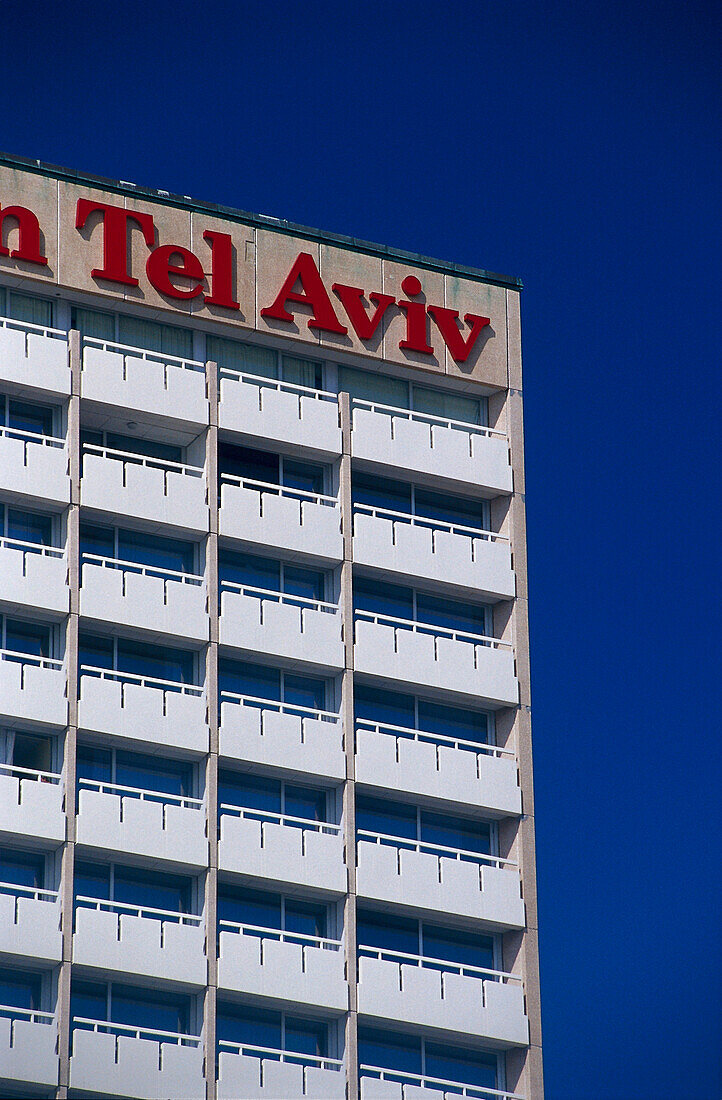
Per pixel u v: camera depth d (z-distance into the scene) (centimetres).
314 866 11788
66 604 11700
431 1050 11894
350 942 11719
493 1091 11838
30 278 12288
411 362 13112
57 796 11344
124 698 11656
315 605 12438
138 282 12538
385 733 12375
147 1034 11281
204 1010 11294
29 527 11906
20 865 11331
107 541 12062
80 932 11181
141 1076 11025
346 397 12800
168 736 11688
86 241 12494
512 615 12850
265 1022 11550
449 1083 11775
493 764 12450
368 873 11906
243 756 11812
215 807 11656
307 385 12925
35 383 12044
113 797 11469
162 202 12775
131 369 12281
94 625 11788
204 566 12119
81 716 11556
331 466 12756
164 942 11325
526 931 12188
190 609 11962
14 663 11538
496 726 12706
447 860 12119
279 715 11975
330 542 12456
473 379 13262
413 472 12862
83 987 11244
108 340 12494
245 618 12075
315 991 11556
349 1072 11469
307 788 12062
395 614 12681
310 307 12938
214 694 11844
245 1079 11231
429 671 12469
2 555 11656
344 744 12094
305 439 12612
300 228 13088
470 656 12594
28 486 11844
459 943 12181
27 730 11519
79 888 11400
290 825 11975
